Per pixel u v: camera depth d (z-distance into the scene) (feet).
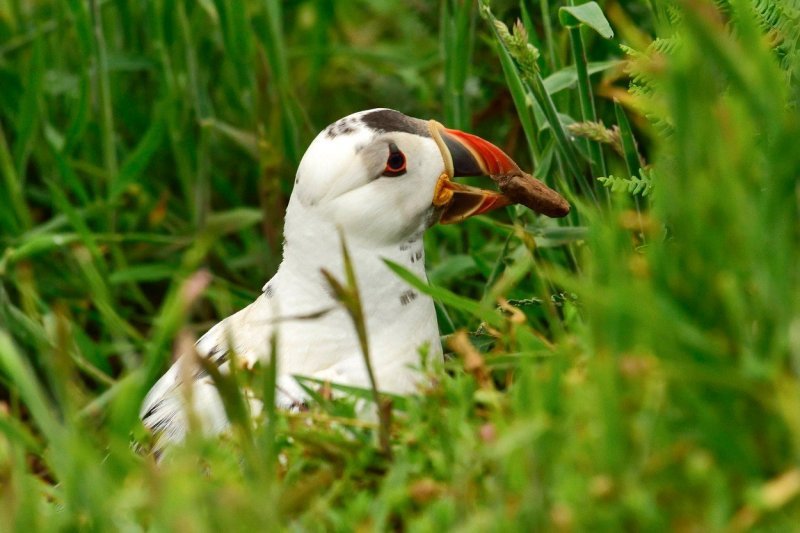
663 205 19.44
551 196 25.39
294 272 25.03
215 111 36.68
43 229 33.47
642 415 17.63
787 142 17.78
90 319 33.83
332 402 21.54
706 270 18.39
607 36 24.71
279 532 18.35
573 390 18.52
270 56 33.47
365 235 24.39
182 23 33.96
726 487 17.33
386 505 18.52
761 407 17.81
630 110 29.76
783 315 17.70
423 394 20.85
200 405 23.97
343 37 40.88
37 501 19.90
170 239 33.42
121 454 19.88
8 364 19.24
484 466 18.76
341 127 24.64
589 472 17.67
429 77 36.22
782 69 21.33
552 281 26.55
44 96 35.19
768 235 17.88
